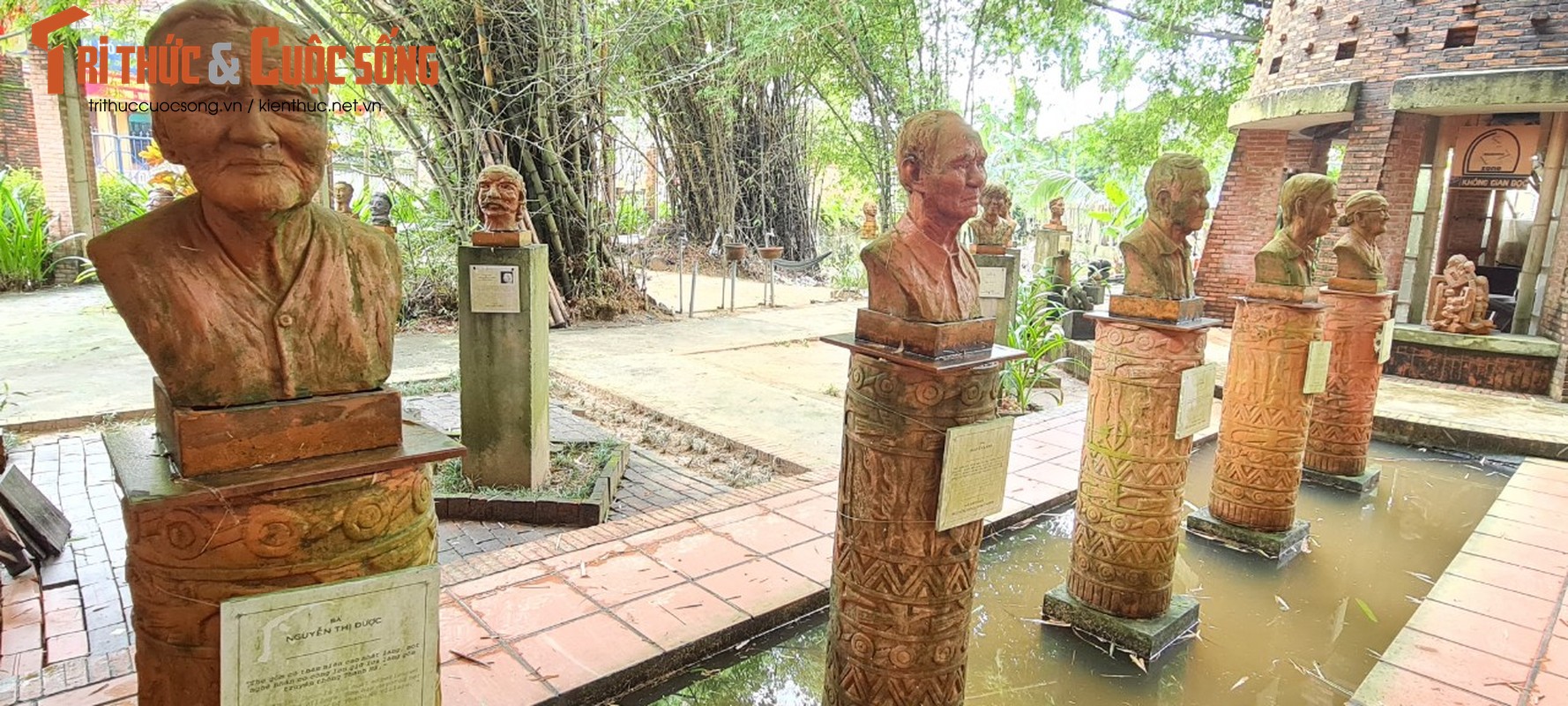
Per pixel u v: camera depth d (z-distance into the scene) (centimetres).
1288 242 353
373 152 895
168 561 129
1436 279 733
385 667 144
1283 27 870
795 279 1478
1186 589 334
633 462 463
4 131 1157
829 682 227
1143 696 260
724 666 259
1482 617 291
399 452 143
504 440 381
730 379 651
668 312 1015
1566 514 396
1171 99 1293
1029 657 280
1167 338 269
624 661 242
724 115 1287
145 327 124
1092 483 291
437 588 147
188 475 126
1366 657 287
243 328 130
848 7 866
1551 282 683
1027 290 712
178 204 130
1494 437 532
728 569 302
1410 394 653
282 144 126
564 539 324
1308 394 358
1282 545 361
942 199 196
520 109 870
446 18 802
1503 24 662
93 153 1112
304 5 733
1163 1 1128
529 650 246
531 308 369
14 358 641
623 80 1020
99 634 254
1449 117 738
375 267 146
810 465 438
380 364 146
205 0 119
